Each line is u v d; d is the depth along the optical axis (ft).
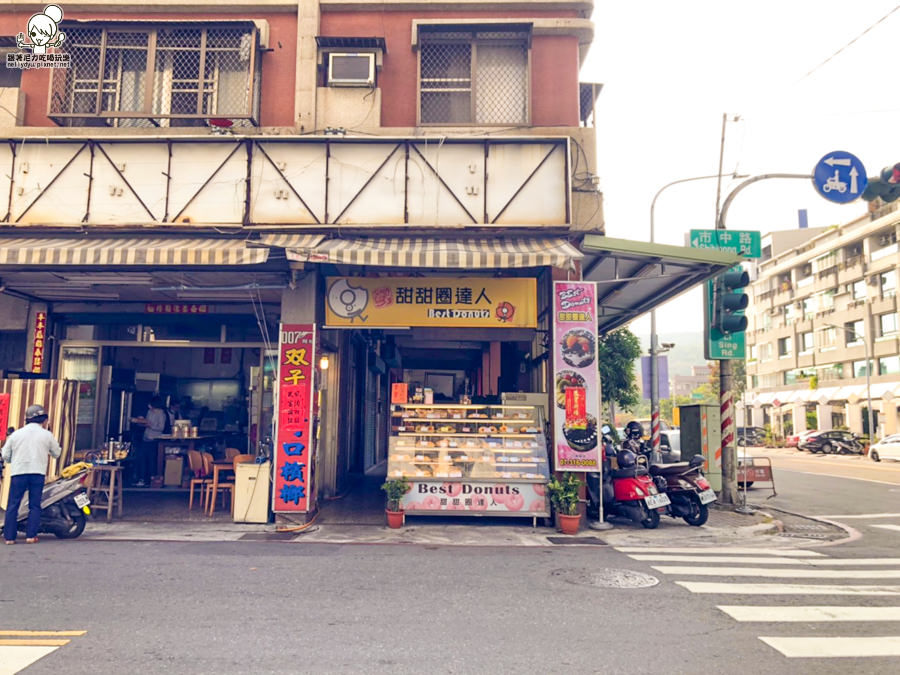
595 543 27.73
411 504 30.83
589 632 15.28
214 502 32.68
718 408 43.47
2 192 31.58
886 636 15.35
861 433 132.77
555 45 34.30
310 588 18.74
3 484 28.09
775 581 20.75
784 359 167.43
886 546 28.84
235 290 34.09
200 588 18.51
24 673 12.24
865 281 134.31
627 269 35.29
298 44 33.86
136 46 33.76
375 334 46.11
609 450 36.24
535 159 32.04
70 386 31.78
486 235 31.48
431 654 13.66
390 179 31.76
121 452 32.01
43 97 33.78
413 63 34.40
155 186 31.53
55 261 26.81
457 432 32.58
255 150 31.78
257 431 40.40
